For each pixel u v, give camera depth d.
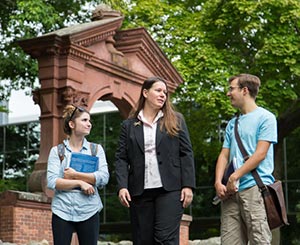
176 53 22.33
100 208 6.68
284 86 22.08
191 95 21.83
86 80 14.50
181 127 6.35
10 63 21.20
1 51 22.33
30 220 13.12
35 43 13.87
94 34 14.60
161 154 6.25
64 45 13.85
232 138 6.54
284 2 21.12
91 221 6.57
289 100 23.53
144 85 6.44
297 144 29.50
